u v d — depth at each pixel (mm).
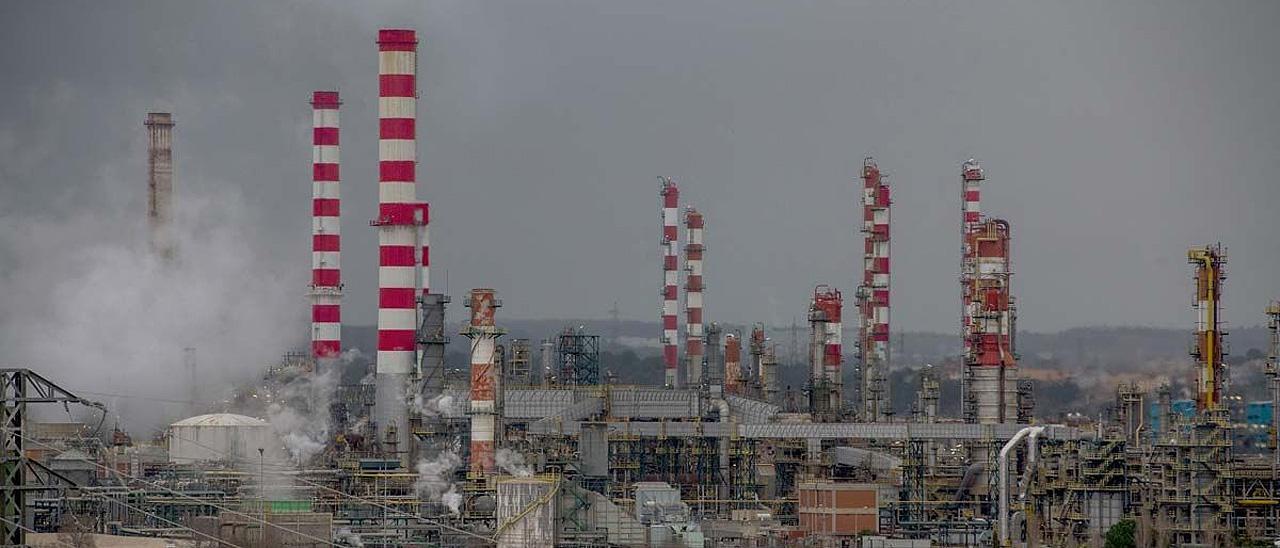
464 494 181500
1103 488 181375
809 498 191625
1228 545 176000
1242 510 180750
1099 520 181125
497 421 193875
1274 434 190250
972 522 185000
